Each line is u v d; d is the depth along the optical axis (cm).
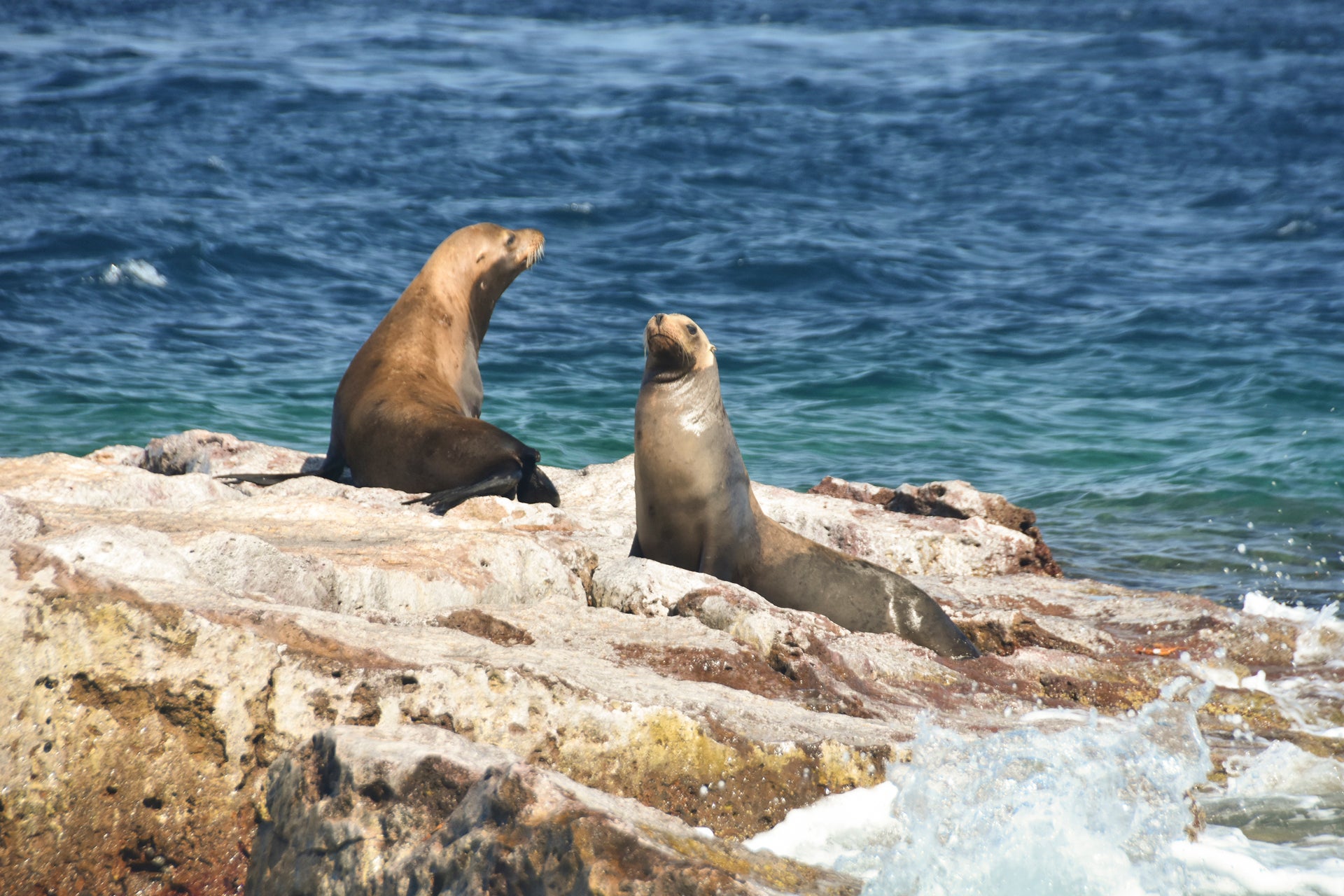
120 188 10894
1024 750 1919
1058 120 17888
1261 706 2541
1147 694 2536
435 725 1638
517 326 7381
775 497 3809
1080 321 7956
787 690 2153
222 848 1600
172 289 7775
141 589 1731
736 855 1477
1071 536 4372
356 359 4172
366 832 1424
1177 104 19475
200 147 13012
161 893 1588
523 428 5406
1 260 8056
